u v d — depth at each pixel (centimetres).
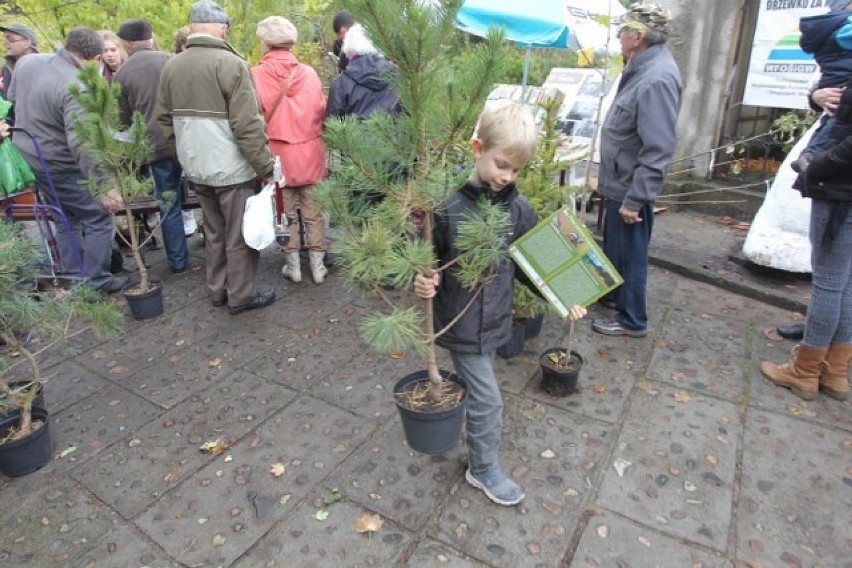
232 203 357
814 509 214
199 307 397
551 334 350
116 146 331
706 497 220
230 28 708
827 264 259
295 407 283
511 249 195
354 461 244
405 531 208
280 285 432
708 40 547
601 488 226
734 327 357
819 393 285
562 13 464
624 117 309
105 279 419
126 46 412
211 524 213
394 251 167
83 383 309
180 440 261
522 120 171
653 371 308
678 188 589
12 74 427
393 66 167
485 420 209
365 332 157
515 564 193
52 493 230
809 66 491
